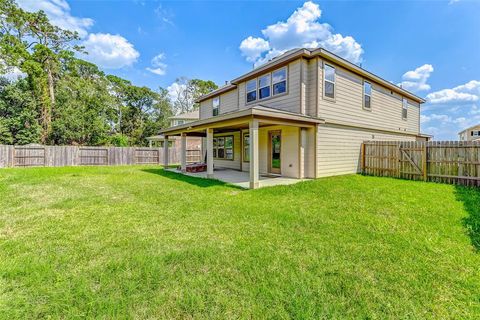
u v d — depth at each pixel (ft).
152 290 6.85
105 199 18.43
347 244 9.91
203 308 6.10
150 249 9.52
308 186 22.95
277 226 12.18
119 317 5.77
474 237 10.53
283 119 25.18
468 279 7.31
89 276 7.55
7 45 64.18
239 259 8.63
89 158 53.72
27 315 5.83
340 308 6.07
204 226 12.21
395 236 10.73
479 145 23.52
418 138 52.06
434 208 15.08
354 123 33.81
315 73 28.60
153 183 26.48
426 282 7.18
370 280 7.29
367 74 34.94
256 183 22.86
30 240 10.46
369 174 32.94
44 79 72.33
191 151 65.00
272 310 6.00
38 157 48.88
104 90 95.81
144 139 110.93
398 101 44.50
